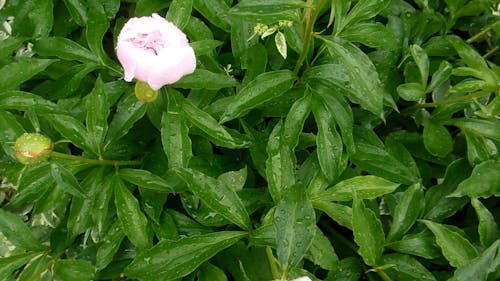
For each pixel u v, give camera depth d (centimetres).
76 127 73
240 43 83
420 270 73
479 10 89
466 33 99
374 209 80
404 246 74
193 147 80
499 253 65
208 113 78
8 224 72
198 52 77
